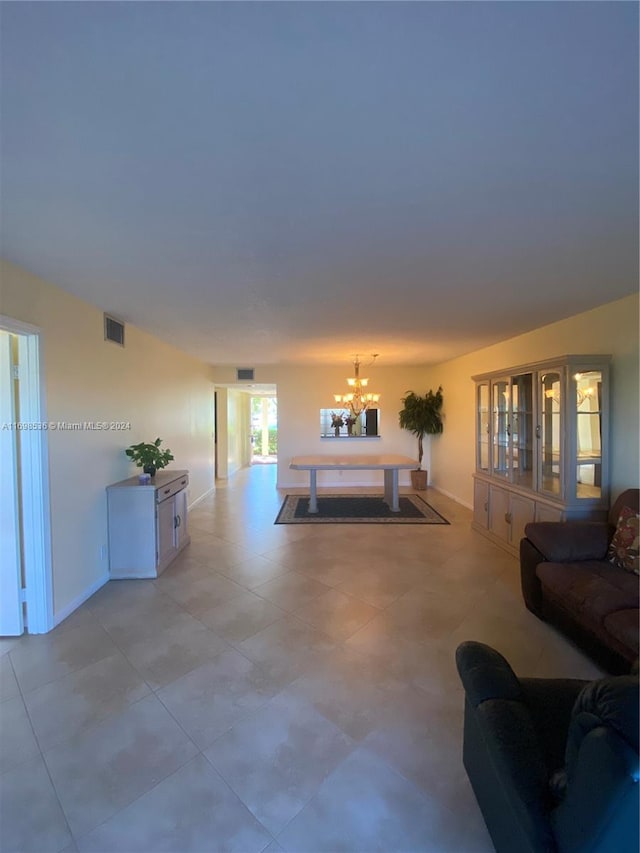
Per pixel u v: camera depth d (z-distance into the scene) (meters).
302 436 7.85
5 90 1.12
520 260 2.42
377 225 1.97
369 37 0.98
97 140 1.34
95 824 1.46
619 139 1.35
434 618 2.90
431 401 7.27
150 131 1.30
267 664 2.38
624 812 0.83
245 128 1.29
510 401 4.28
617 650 2.14
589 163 1.49
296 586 3.43
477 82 1.12
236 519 5.58
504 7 0.91
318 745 1.80
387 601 3.16
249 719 1.95
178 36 0.97
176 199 1.72
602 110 1.22
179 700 2.08
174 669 2.33
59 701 2.08
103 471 3.56
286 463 7.84
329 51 1.02
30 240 2.12
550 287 2.93
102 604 3.13
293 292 3.03
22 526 2.72
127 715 1.98
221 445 8.95
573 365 3.38
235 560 4.04
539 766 1.18
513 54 1.03
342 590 3.35
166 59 1.03
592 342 3.56
